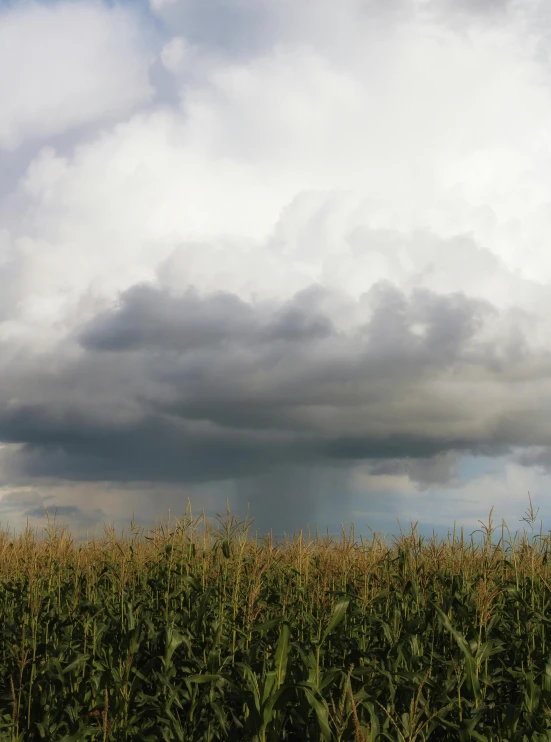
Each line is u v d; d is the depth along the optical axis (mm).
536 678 9461
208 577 12812
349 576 12688
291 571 12969
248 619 9930
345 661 10109
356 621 11422
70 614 12281
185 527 13828
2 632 11406
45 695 10133
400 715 8609
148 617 11555
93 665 9992
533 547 12117
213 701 9016
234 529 12609
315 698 7660
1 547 17094
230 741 8383
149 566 14531
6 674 11469
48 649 10828
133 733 9164
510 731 8352
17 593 13195
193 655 10289
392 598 12328
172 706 9781
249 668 8211
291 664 8430
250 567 12172
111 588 14406
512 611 11688
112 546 14906
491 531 12906
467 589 11727
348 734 7215
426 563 13070
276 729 7762
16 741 9016
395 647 9602
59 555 15500
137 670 10016
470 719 8172
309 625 10914
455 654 10312
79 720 9562
